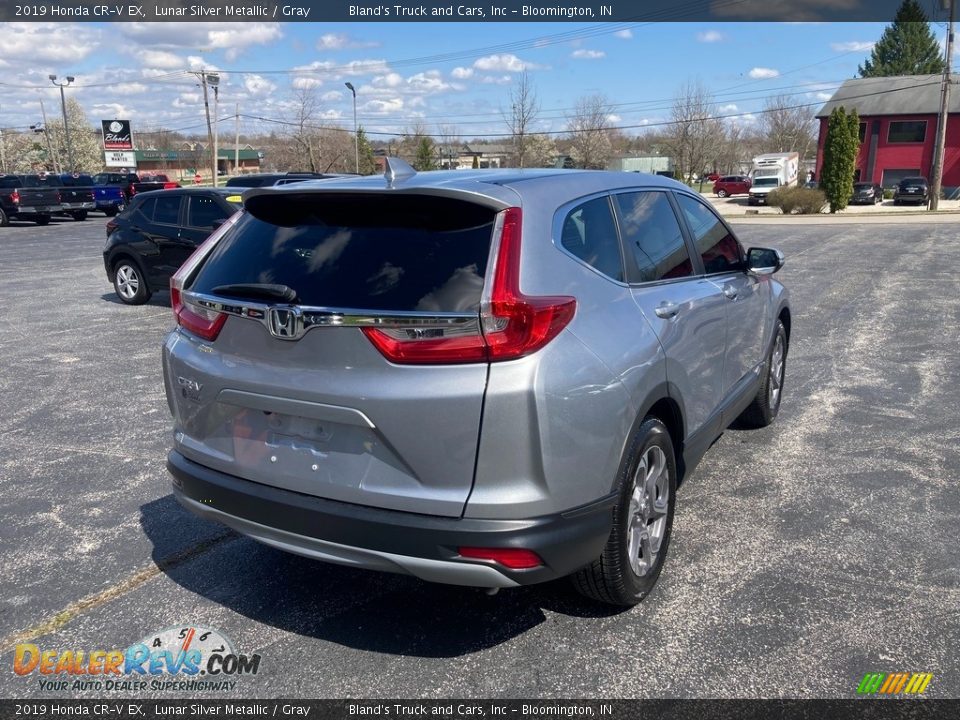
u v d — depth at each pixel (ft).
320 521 8.85
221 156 315.78
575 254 9.61
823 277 43.04
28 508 14.01
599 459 9.01
